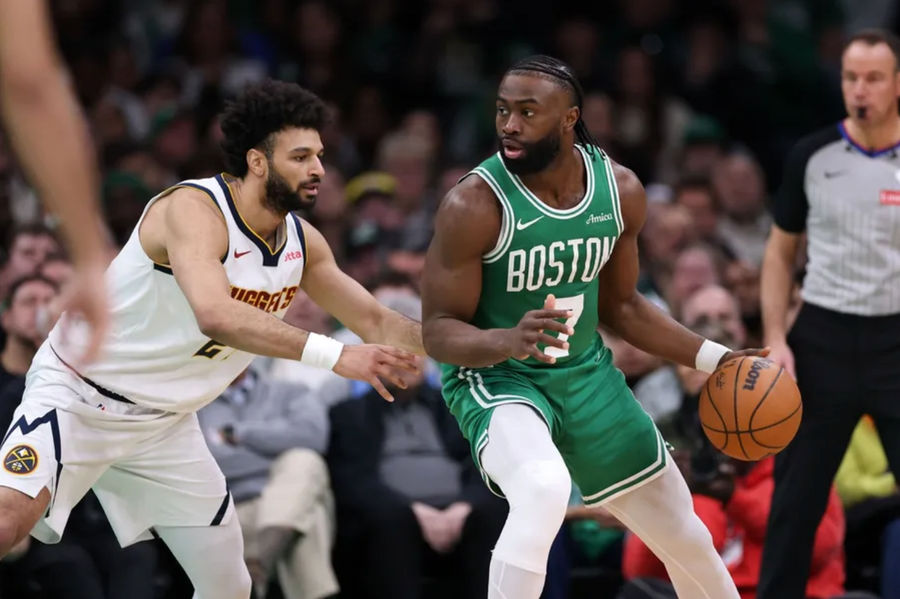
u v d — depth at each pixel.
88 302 4.04
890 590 12.98
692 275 16.25
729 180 20.62
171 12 26.50
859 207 11.43
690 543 9.59
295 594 12.98
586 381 9.48
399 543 13.16
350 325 10.12
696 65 24.97
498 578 8.62
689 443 13.24
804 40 25.78
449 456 13.88
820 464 11.59
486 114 23.78
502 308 9.22
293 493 13.01
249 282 9.43
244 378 13.79
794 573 11.67
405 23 26.36
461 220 8.81
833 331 11.57
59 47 23.44
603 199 9.09
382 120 23.97
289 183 9.25
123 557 12.62
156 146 21.31
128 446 9.77
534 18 25.81
